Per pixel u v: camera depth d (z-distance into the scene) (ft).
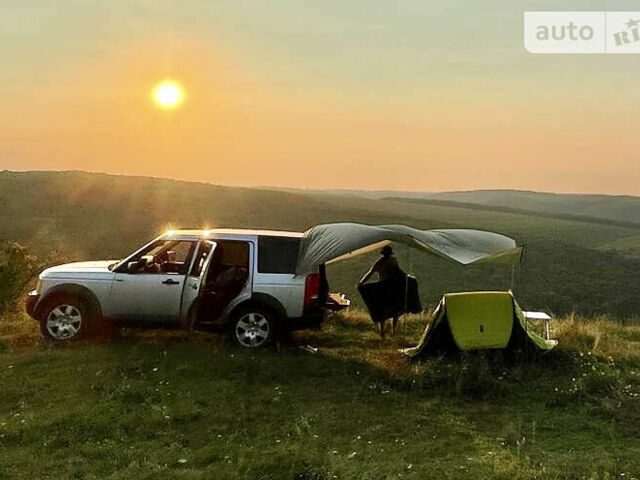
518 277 142.41
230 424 20.54
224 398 22.85
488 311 27.58
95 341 30.22
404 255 147.43
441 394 23.81
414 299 33.14
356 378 25.44
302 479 16.46
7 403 22.47
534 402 23.18
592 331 34.50
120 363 26.61
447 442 19.07
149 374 25.38
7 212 177.78
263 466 16.94
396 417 21.25
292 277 29.45
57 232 163.73
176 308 29.76
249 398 22.94
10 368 26.22
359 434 19.74
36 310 30.27
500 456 17.81
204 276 29.04
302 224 218.59
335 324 37.14
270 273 29.53
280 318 29.48
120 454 18.06
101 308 30.04
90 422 20.27
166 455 18.02
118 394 22.93
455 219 312.71
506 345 27.32
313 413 21.43
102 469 17.07
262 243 29.89
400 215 261.65
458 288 126.21
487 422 21.08
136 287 29.84
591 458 17.78
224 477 16.40
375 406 22.35
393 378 25.05
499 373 26.20
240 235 30.07
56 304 30.14
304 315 29.45
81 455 18.08
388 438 19.43
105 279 30.12
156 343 30.19
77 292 30.04
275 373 25.84
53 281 30.30
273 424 20.56
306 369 26.40
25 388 23.72
